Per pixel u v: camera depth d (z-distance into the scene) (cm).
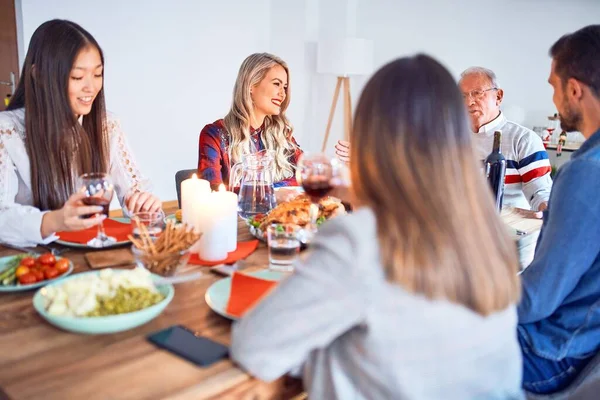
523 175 250
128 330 95
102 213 129
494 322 80
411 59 80
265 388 86
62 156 162
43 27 154
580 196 111
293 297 74
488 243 77
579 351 119
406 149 75
